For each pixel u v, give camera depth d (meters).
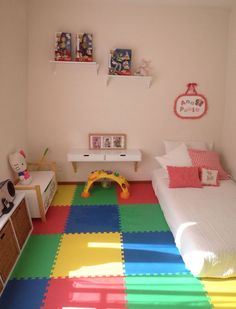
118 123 3.48
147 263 2.01
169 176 2.94
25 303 1.63
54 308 1.59
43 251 2.14
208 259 1.73
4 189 2.10
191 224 2.08
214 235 1.92
